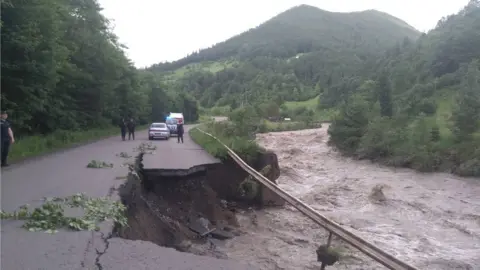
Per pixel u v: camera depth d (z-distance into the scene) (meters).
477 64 69.69
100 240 6.96
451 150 31.42
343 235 10.02
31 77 24.12
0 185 11.52
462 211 19.25
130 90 58.03
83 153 21.62
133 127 35.81
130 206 10.61
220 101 145.75
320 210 19.09
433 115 55.06
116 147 26.28
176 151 23.91
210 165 17.88
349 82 114.19
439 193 23.45
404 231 15.93
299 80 161.62
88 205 8.96
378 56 148.12
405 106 60.25
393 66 107.50
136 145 28.50
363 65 136.12
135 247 6.78
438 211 19.16
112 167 15.64
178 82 186.12
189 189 16.05
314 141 53.38
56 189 11.05
